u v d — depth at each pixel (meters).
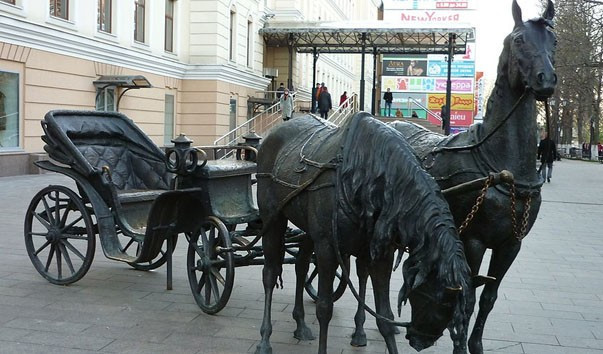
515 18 4.65
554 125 47.16
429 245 3.57
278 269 5.42
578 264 9.23
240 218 6.38
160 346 5.29
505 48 4.73
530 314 6.58
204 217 6.43
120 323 5.85
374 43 32.94
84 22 20.56
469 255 4.76
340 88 58.97
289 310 6.49
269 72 35.41
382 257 4.13
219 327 5.83
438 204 3.69
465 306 3.42
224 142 27.16
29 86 18.34
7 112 17.83
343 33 31.77
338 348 5.42
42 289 6.91
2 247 8.91
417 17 44.53
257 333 5.70
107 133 7.82
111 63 22.22
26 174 18.41
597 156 54.97
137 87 21.75
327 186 4.40
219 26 27.94
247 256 6.23
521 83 4.56
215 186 6.41
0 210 12.08
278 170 5.11
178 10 27.16
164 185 7.73
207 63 27.88
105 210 6.88
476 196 4.70
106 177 6.90
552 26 4.61
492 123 4.82
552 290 7.62
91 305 6.38
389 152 4.02
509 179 4.09
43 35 18.47
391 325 4.31
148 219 6.20
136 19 24.36
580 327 6.16
